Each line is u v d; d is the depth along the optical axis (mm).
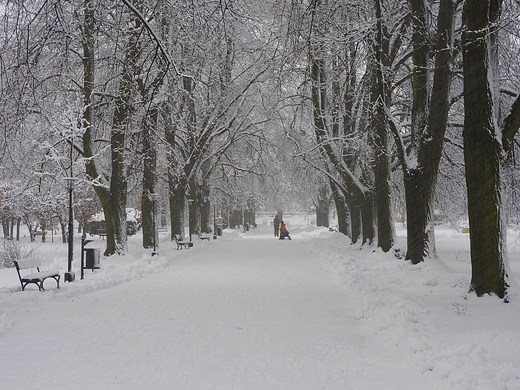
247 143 42531
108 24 20016
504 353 7090
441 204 29094
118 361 7535
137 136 25156
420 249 17719
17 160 23781
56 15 14031
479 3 11898
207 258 26344
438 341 7406
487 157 11953
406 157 17969
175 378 6750
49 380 6680
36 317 10922
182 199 36969
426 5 17969
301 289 14922
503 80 18734
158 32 17750
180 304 12383
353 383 6516
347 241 33875
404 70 24531
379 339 8727
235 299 13109
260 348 8242
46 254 31469
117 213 25484
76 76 24312
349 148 27781
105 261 23359
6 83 14828
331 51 20297
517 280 15625
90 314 11188
